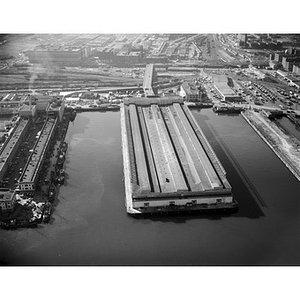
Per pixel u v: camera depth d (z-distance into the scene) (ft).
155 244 522.06
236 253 508.12
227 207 583.99
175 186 597.52
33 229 546.67
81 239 529.04
